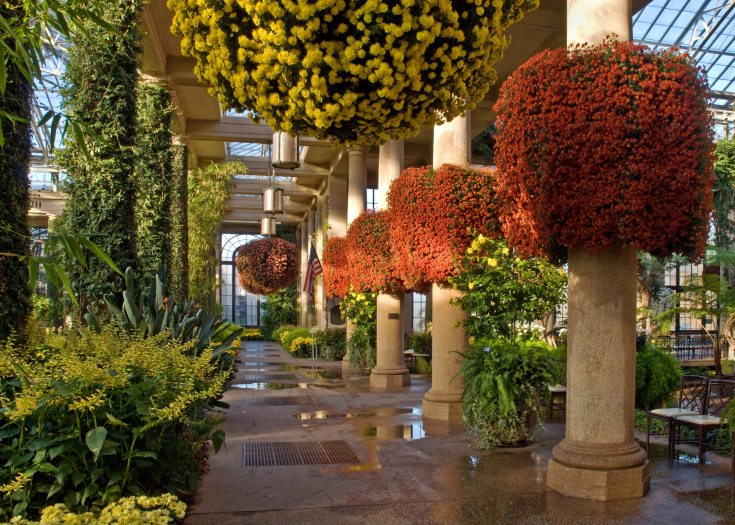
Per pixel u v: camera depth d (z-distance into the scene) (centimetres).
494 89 1112
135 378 354
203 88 1213
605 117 362
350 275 1134
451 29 234
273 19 225
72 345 396
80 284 591
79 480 302
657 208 359
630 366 445
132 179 628
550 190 380
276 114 257
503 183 432
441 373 755
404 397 948
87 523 212
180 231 1195
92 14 221
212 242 1803
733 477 473
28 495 301
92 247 216
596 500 425
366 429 682
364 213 1094
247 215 2927
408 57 235
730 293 1195
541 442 606
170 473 358
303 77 234
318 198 2248
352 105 244
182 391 346
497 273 632
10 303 408
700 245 375
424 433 659
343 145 290
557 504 418
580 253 449
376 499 432
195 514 401
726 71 1673
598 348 442
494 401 567
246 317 3466
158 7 893
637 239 366
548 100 374
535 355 586
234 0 234
